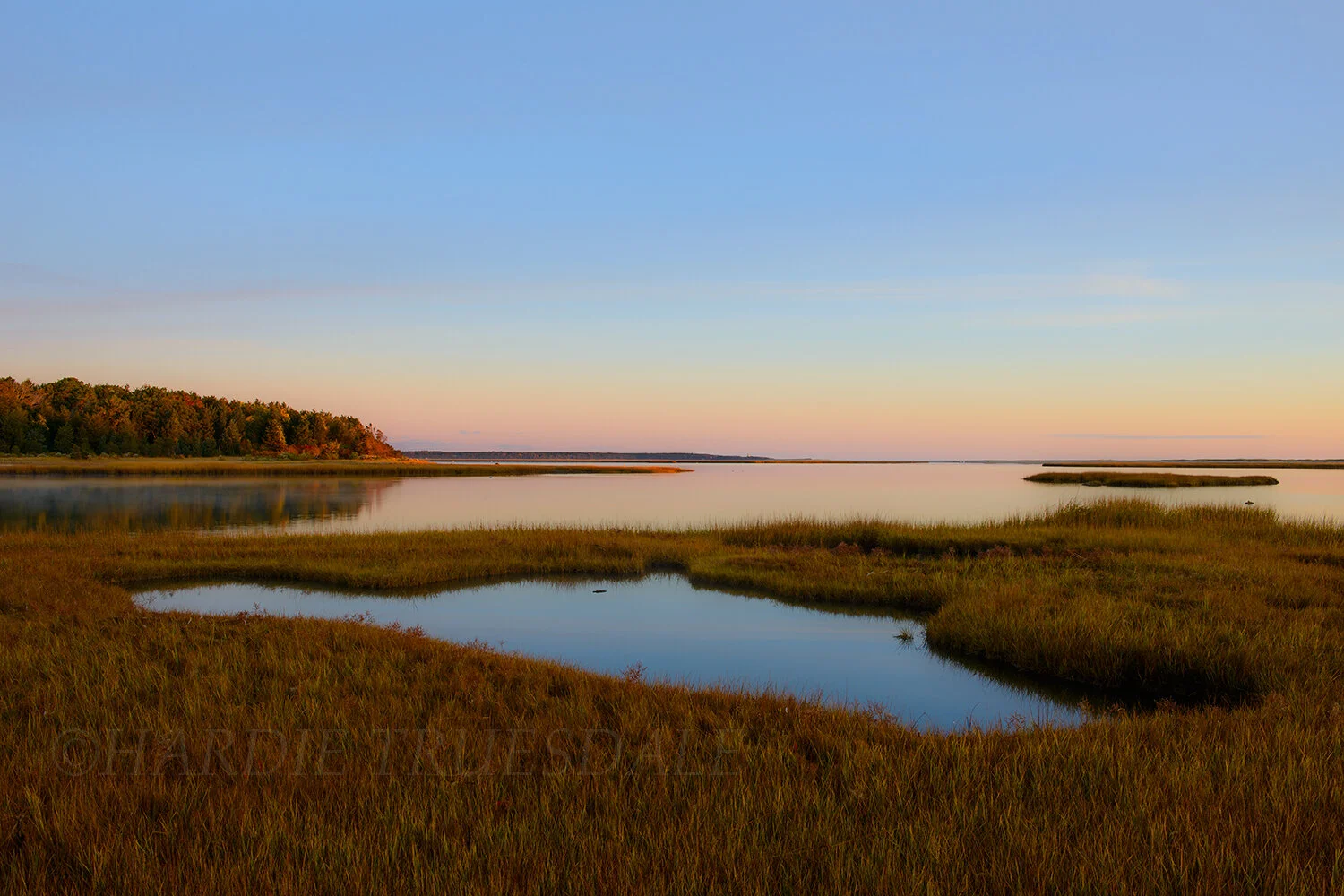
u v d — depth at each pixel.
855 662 12.89
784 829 5.62
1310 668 10.17
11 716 8.10
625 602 17.95
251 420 146.25
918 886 4.76
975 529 26.45
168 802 5.96
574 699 8.97
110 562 20.59
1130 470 134.75
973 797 6.23
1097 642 11.55
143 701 8.73
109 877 4.85
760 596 18.62
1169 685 10.95
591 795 6.25
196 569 20.92
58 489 60.44
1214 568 17.34
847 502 54.56
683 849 5.30
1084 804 6.05
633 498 58.97
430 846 5.35
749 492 68.00
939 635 13.89
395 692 9.24
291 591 19.12
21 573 17.80
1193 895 4.69
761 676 12.11
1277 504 47.47
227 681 9.30
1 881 4.74
